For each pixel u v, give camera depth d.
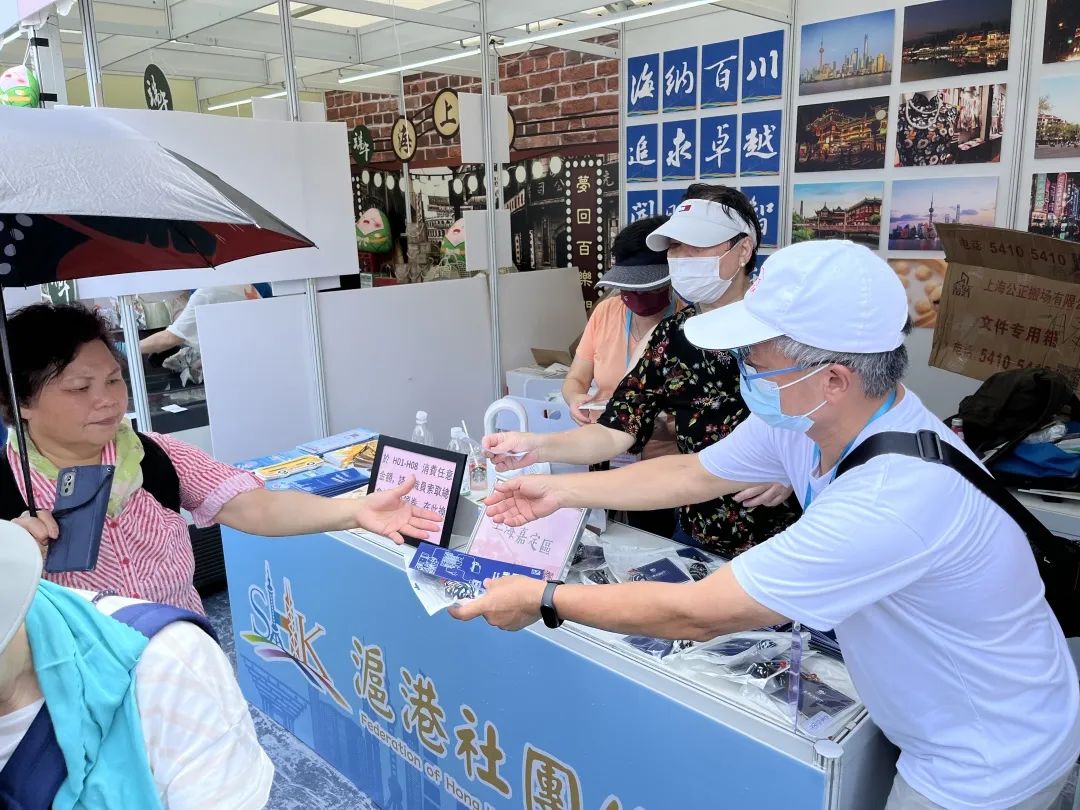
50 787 0.69
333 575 1.92
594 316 2.67
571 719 1.40
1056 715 0.98
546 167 4.79
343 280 3.64
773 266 0.97
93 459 1.29
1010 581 0.93
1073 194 2.76
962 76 2.97
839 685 1.20
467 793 1.69
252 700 2.43
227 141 2.90
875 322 0.90
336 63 4.68
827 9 3.31
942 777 0.98
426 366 3.81
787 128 3.54
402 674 1.78
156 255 1.48
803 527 0.93
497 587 1.20
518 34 3.91
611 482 1.48
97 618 0.75
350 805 1.99
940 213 3.12
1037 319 2.35
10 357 1.11
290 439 3.36
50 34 2.56
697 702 1.18
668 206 4.18
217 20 3.44
